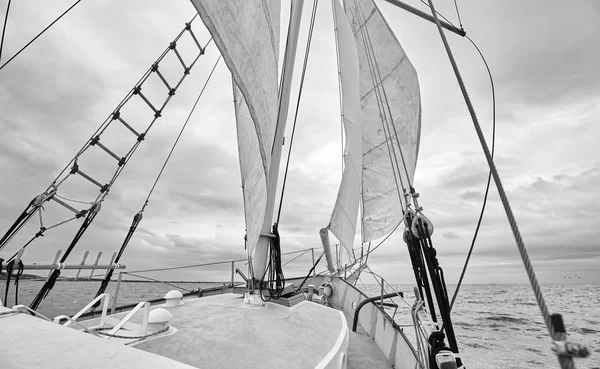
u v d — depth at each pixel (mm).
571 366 988
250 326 4246
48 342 1740
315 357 3604
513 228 1358
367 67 11836
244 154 4910
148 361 1508
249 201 4660
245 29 2869
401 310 19047
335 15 11328
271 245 6176
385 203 11602
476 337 22297
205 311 4867
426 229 3254
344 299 10719
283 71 6625
